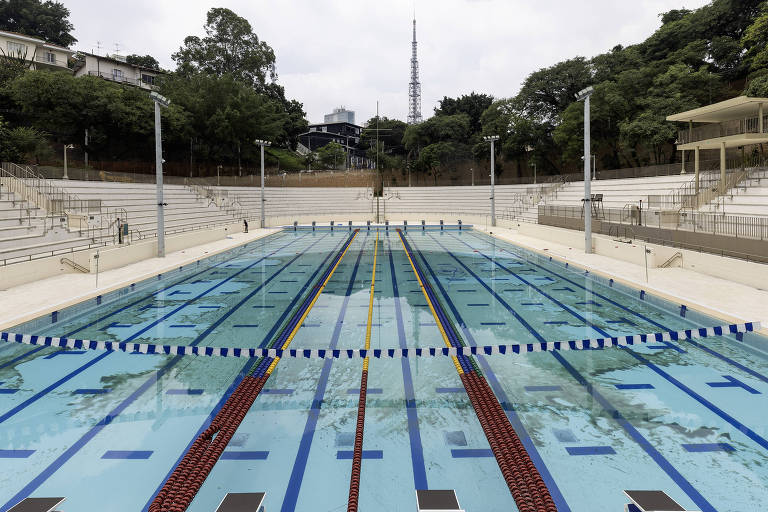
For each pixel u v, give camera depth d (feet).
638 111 112.37
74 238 54.39
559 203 98.78
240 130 150.20
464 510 11.61
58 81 104.88
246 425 16.63
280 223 116.57
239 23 177.88
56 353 24.31
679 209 59.62
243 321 30.32
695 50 111.14
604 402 18.22
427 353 19.36
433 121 175.11
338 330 28.17
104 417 17.34
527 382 20.27
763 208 48.83
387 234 96.27
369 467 13.97
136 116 115.65
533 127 141.59
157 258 55.42
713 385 19.72
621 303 33.86
